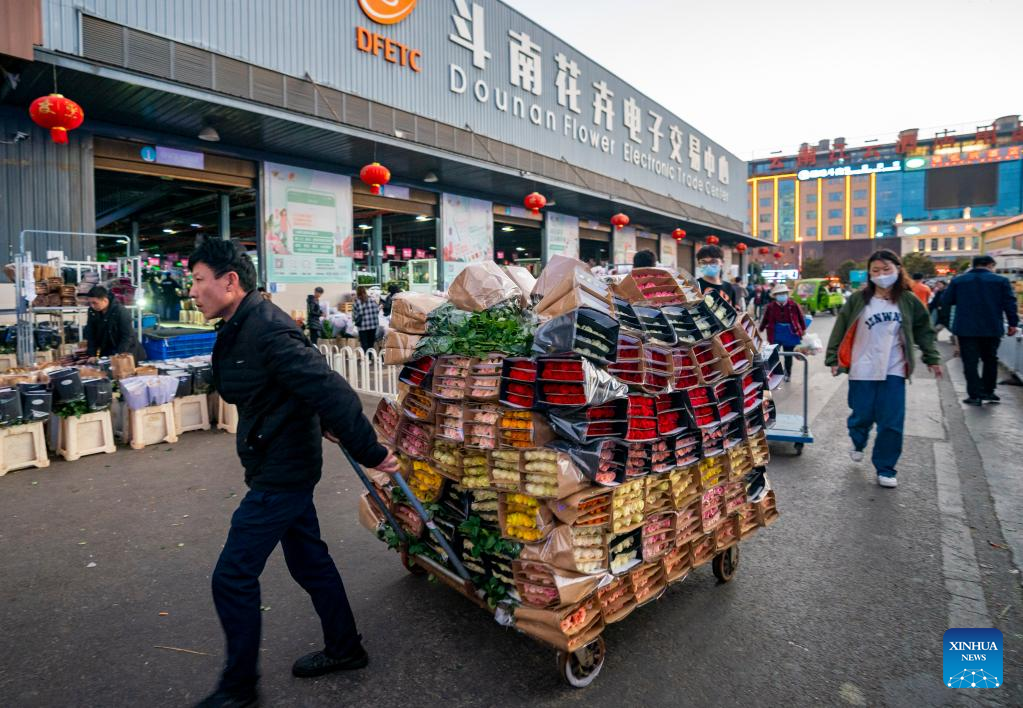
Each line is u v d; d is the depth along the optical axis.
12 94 8.48
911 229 112.19
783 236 122.19
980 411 7.33
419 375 2.85
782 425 5.94
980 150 109.31
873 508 4.25
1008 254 11.48
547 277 2.57
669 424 2.63
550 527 2.30
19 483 4.88
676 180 26.44
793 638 2.69
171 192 14.38
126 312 6.96
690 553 2.84
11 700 2.29
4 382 5.31
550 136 18.20
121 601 3.04
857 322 4.86
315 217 13.02
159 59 8.39
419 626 2.81
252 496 2.20
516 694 2.32
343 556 3.56
